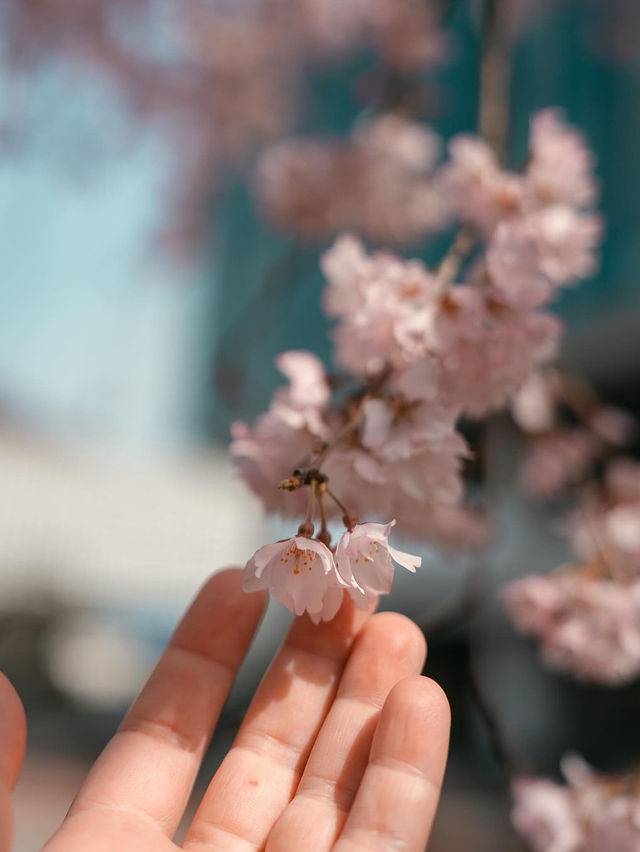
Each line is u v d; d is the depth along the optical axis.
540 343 0.35
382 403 0.33
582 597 0.45
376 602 0.33
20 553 1.95
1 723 0.31
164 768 0.32
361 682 0.32
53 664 1.90
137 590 2.16
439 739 0.30
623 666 0.44
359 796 0.30
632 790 0.40
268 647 1.74
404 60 0.69
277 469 0.34
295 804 0.31
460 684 1.25
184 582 2.22
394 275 0.36
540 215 0.40
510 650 1.29
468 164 0.41
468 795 1.15
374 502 0.34
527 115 1.16
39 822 0.97
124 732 0.33
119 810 0.31
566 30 1.25
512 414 0.53
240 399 0.63
